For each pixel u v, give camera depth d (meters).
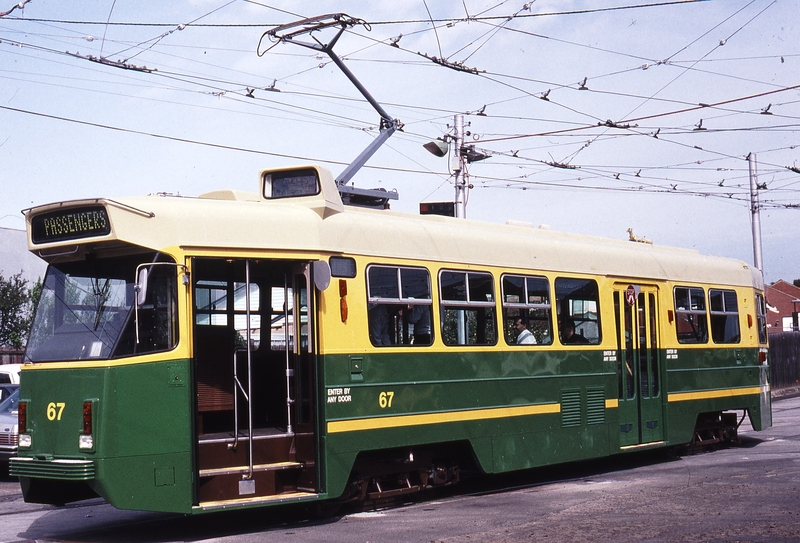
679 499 10.57
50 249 9.52
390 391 10.43
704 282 16.14
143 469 8.62
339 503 10.16
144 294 8.66
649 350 14.62
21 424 9.19
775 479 11.97
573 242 13.53
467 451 11.64
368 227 10.51
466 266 11.59
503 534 8.78
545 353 12.56
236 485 9.23
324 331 9.82
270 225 9.59
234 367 9.40
